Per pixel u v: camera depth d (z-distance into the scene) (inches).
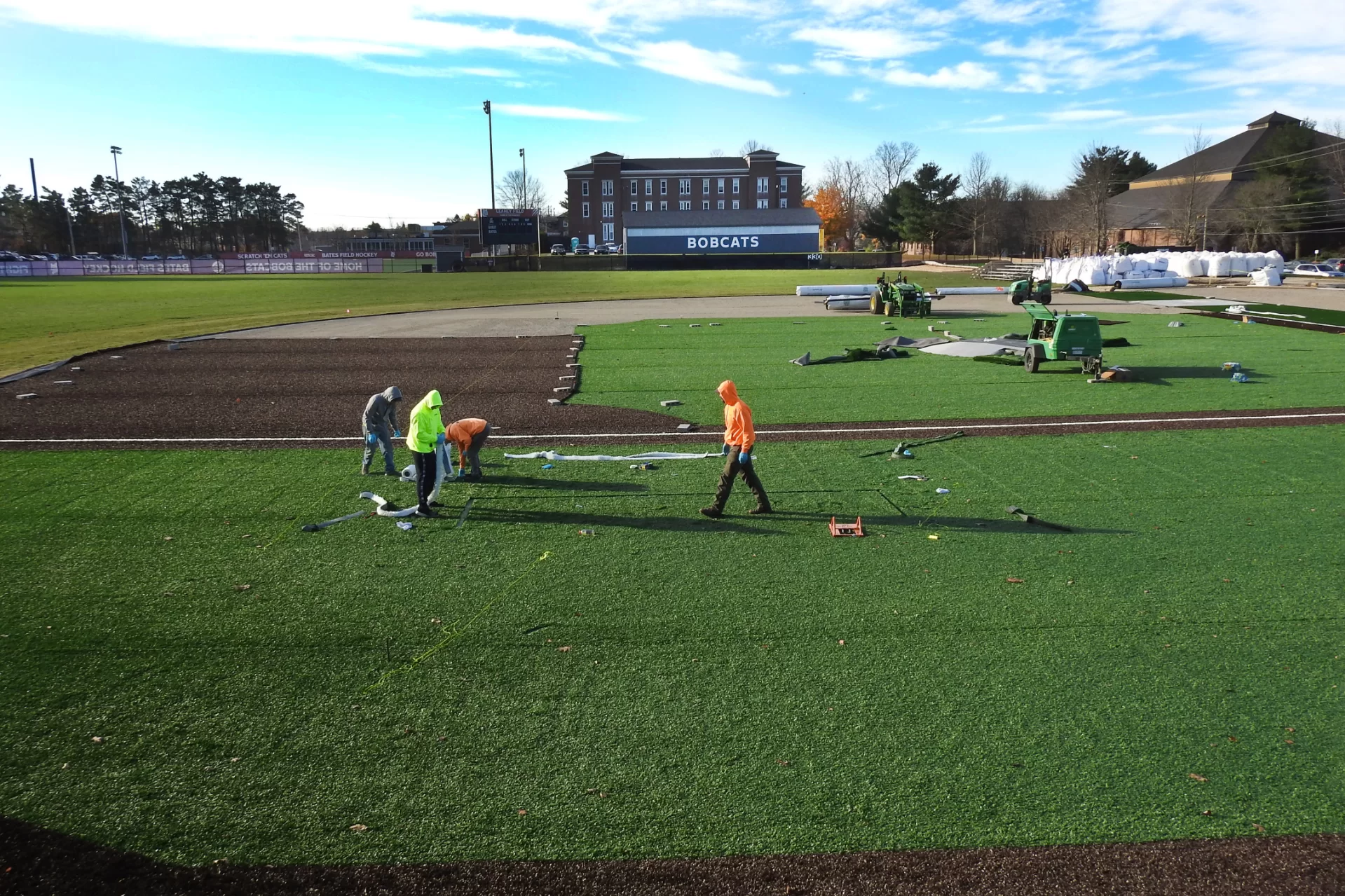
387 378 781.9
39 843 188.7
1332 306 1353.3
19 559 349.1
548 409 639.1
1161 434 535.5
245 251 5531.5
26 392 723.4
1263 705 237.0
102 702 244.5
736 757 217.3
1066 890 173.8
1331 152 2701.8
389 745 223.6
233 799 203.5
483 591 315.6
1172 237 3031.5
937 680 251.9
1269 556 339.9
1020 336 944.9
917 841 187.9
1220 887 174.7
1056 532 369.1
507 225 3090.6
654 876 178.7
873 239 4229.8
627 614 295.4
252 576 331.0
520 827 193.5
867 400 659.4
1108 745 220.7
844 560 339.9
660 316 1334.9
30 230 4638.3
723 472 391.9
